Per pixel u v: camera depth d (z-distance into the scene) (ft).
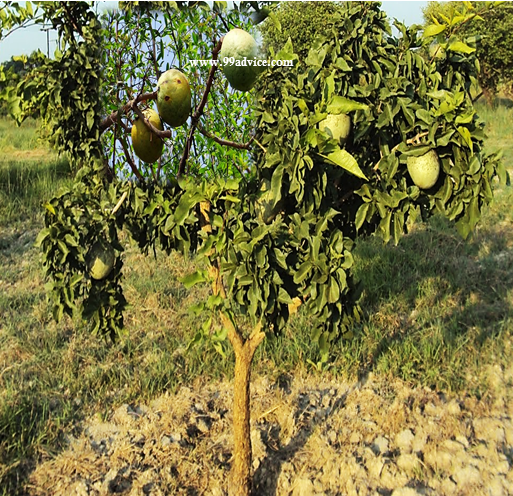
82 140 9.81
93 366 17.15
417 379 16.08
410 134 9.54
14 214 30.30
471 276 21.70
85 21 9.56
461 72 10.36
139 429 14.70
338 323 9.39
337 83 9.12
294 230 8.95
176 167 10.39
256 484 13.06
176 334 18.75
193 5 9.64
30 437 14.16
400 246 24.61
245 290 8.94
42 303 21.01
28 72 9.71
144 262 24.20
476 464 13.15
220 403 15.79
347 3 10.16
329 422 14.74
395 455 13.61
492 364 16.78
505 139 45.42
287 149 8.45
